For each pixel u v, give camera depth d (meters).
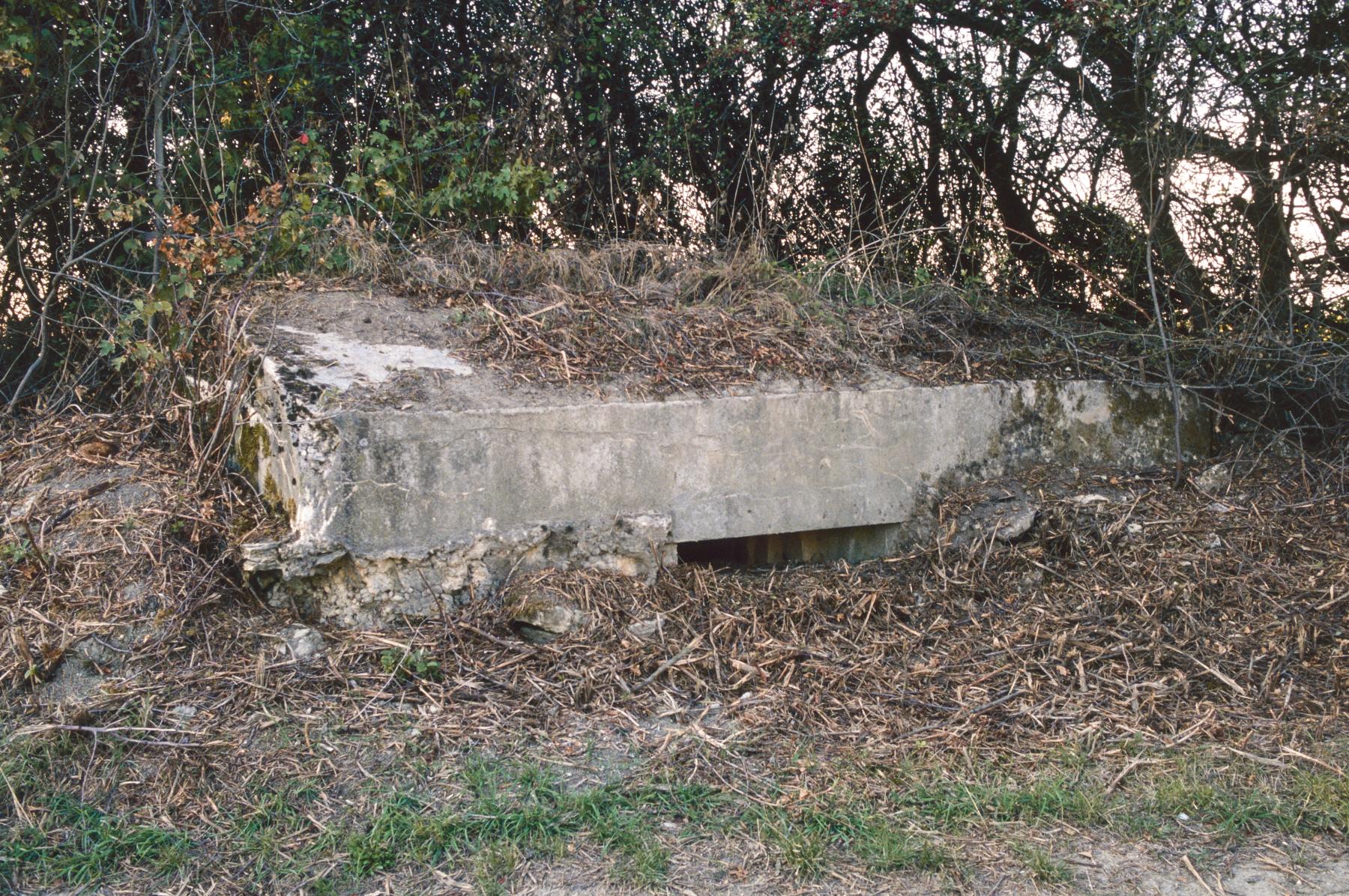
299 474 4.34
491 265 5.82
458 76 8.80
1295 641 4.54
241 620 4.23
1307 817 3.35
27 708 3.72
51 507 4.68
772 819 3.26
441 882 2.95
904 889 2.96
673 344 5.27
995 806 3.37
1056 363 5.81
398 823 3.18
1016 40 7.34
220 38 7.54
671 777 3.51
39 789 3.31
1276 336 6.05
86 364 5.97
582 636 4.38
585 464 4.69
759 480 4.97
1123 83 7.12
